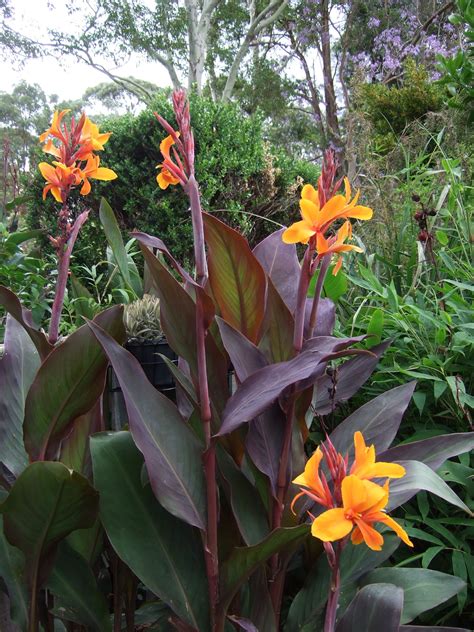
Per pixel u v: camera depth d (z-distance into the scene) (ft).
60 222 4.91
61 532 4.24
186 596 4.28
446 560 6.03
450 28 27.81
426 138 12.64
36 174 17.75
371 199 10.17
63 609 4.77
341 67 53.26
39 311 10.25
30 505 3.99
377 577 4.70
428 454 4.55
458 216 8.98
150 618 5.47
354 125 12.00
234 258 4.46
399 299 7.70
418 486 3.78
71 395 4.53
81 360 4.41
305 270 4.08
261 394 3.89
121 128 17.81
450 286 8.18
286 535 3.62
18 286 11.37
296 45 61.52
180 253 17.75
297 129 67.62
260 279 4.55
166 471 4.09
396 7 51.19
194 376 4.51
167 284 4.22
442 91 19.57
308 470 3.07
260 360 4.55
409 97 20.16
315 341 4.28
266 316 4.94
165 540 4.40
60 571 4.70
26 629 4.65
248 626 3.94
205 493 4.27
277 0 55.88
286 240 3.79
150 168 17.51
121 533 4.26
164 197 17.43
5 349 5.50
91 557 5.10
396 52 35.01
